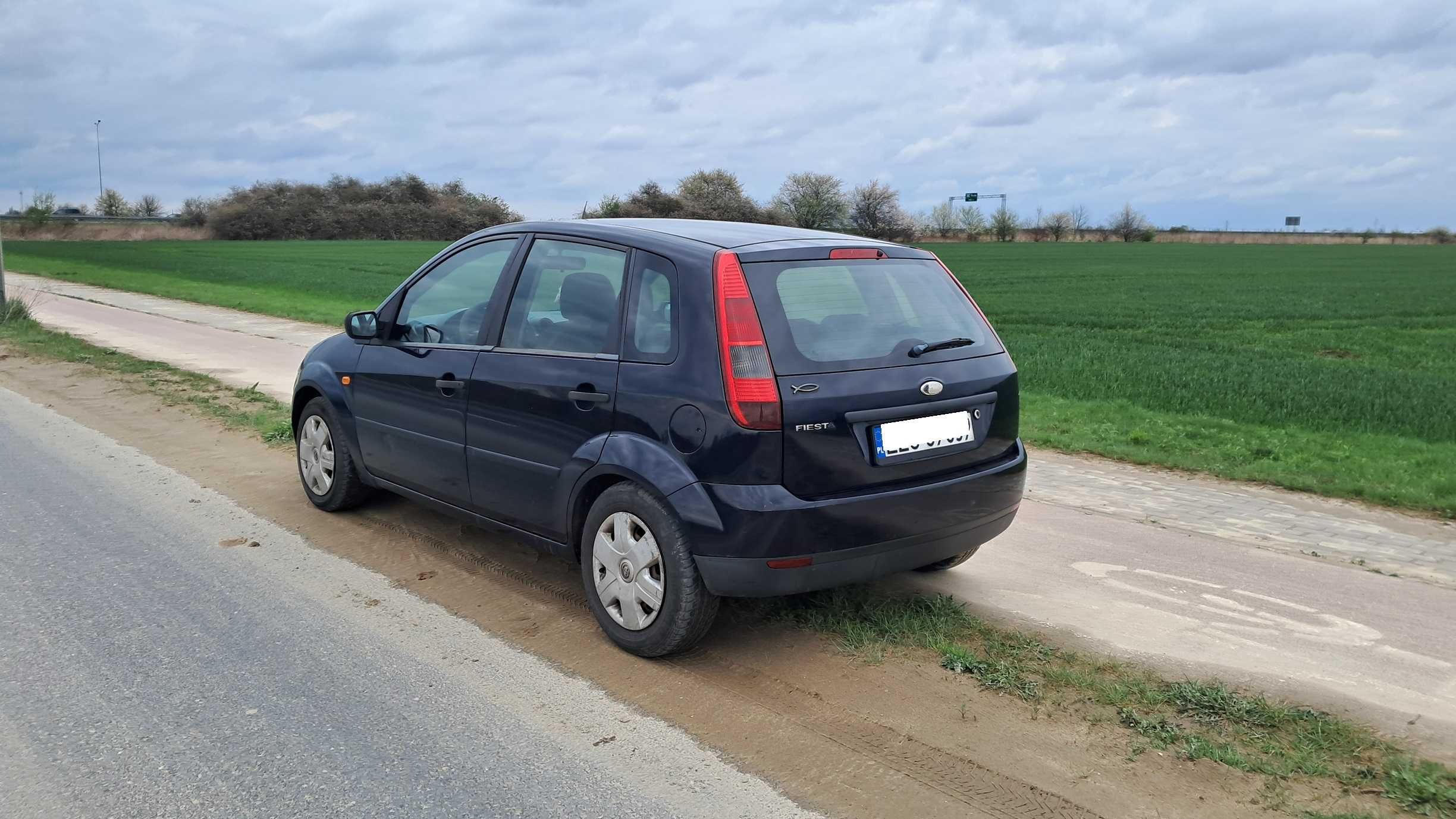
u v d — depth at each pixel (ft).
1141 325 84.38
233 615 14.73
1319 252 321.93
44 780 10.12
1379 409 35.68
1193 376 45.19
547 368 14.39
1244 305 111.86
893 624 14.40
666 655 13.35
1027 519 20.95
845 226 326.03
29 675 12.60
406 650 13.60
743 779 10.41
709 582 12.55
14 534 18.43
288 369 41.29
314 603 15.29
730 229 14.83
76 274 113.09
